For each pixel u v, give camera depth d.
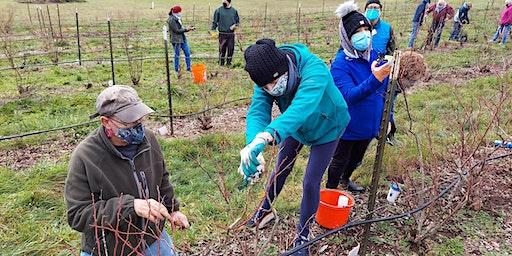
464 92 8.20
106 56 11.98
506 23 13.75
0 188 4.59
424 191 3.72
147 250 2.60
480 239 3.75
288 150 3.44
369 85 3.28
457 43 14.09
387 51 4.45
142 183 2.44
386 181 4.66
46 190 4.45
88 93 8.33
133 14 20.92
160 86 8.88
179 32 9.63
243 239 3.59
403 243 3.67
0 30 13.81
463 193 4.26
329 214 3.71
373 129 3.86
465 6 14.13
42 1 26.42
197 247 3.61
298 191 4.45
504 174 4.81
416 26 12.63
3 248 3.64
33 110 7.22
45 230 3.88
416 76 3.58
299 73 2.77
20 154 5.61
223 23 10.61
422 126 6.23
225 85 8.91
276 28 16.59
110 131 2.23
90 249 2.46
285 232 3.74
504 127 5.77
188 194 4.52
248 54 2.61
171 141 5.76
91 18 20.45
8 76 9.53
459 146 4.82
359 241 3.68
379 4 4.27
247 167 2.42
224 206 4.13
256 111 3.07
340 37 3.61
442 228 3.87
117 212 2.19
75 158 2.26
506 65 8.86
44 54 11.40
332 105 2.90
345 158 3.95
